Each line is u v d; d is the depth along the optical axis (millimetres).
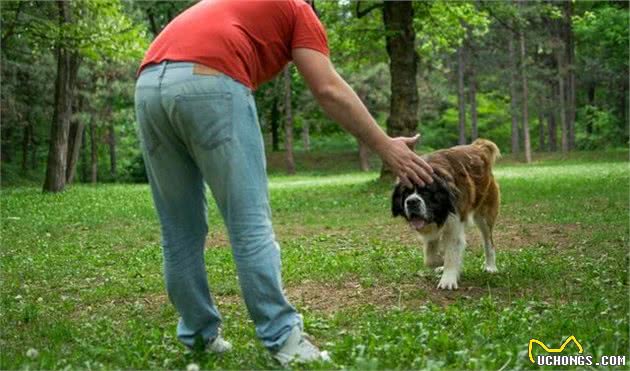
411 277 7898
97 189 29750
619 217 12562
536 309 6156
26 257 10344
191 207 4438
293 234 12875
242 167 4113
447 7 24391
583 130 57219
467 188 7371
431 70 49656
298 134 62688
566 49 46656
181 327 4660
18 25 23312
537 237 10930
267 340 4227
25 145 45000
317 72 4293
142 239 12648
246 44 4164
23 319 6316
